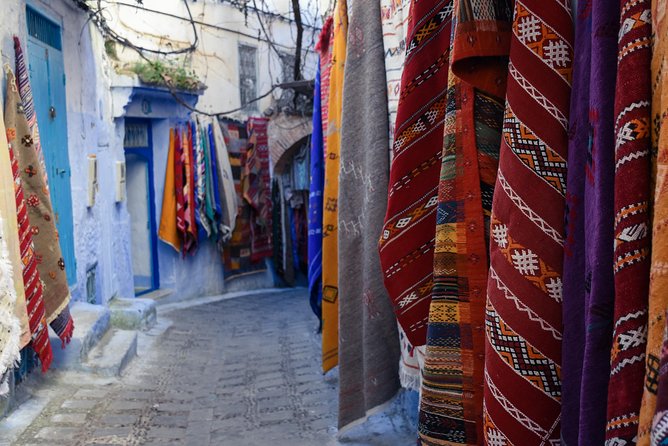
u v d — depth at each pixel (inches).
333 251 152.6
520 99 56.2
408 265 90.7
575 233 52.2
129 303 301.4
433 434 72.6
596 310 45.8
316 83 181.8
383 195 116.5
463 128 69.5
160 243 400.2
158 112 374.0
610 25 46.0
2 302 116.0
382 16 115.8
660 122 39.6
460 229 70.2
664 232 37.5
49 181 212.1
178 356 251.8
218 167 410.0
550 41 55.8
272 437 150.7
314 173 180.2
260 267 481.7
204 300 415.5
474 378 70.3
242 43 447.8
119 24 343.6
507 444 56.4
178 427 163.8
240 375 221.0
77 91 253.8
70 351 200.8
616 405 42.0
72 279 237.1
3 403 158.4
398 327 119.1
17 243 138.6
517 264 55.4
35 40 203.6
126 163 393.1
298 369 221.0
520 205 55.5
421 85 85.6
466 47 62.1
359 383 126.6
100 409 173.9
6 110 155.4
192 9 407.5
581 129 51.4
